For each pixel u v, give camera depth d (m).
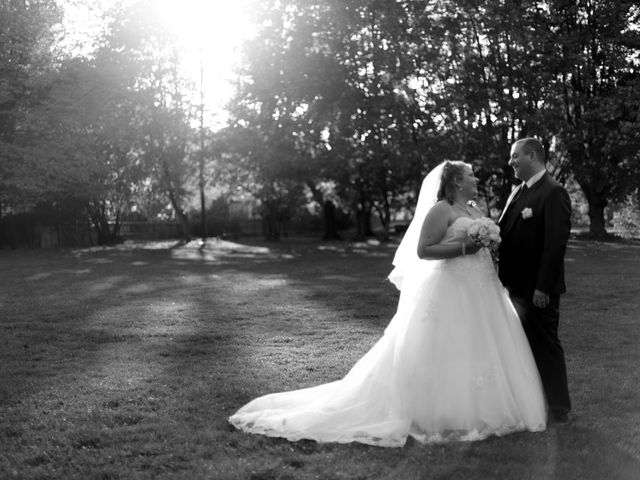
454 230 5.49
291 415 5.39
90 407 6.07
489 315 5.47
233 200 48.56
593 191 35.25
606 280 15.70
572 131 30.27
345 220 51.66
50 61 32.31
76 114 31.94
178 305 12.66
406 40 29.20
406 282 5.74
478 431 5.26
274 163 32.56
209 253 29.84
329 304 12.68
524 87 29.09
